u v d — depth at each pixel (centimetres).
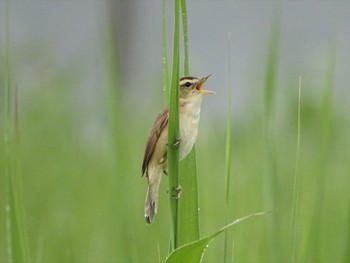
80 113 1515
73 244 1250
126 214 1023
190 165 737
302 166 1212
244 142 1349
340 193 1137
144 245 1155
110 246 1206
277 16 836
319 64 1302
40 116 1519
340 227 1037
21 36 1577
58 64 1556
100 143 1458
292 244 793
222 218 1169
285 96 1296
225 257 753
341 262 937
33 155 1465
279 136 1234
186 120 848
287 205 1089
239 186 1227
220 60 2334
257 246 1085
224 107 1670
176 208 704
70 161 1454
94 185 1374
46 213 1334
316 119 1278
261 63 1287
